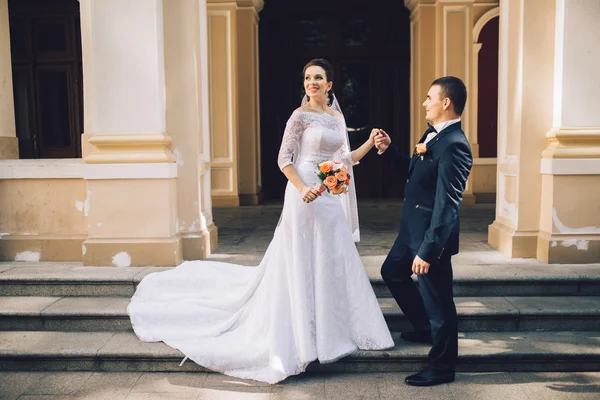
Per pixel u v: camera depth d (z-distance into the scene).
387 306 4.05
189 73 4.88
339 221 3.62
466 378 3.51
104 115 4.69
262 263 3.88
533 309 3.96
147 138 4.64
